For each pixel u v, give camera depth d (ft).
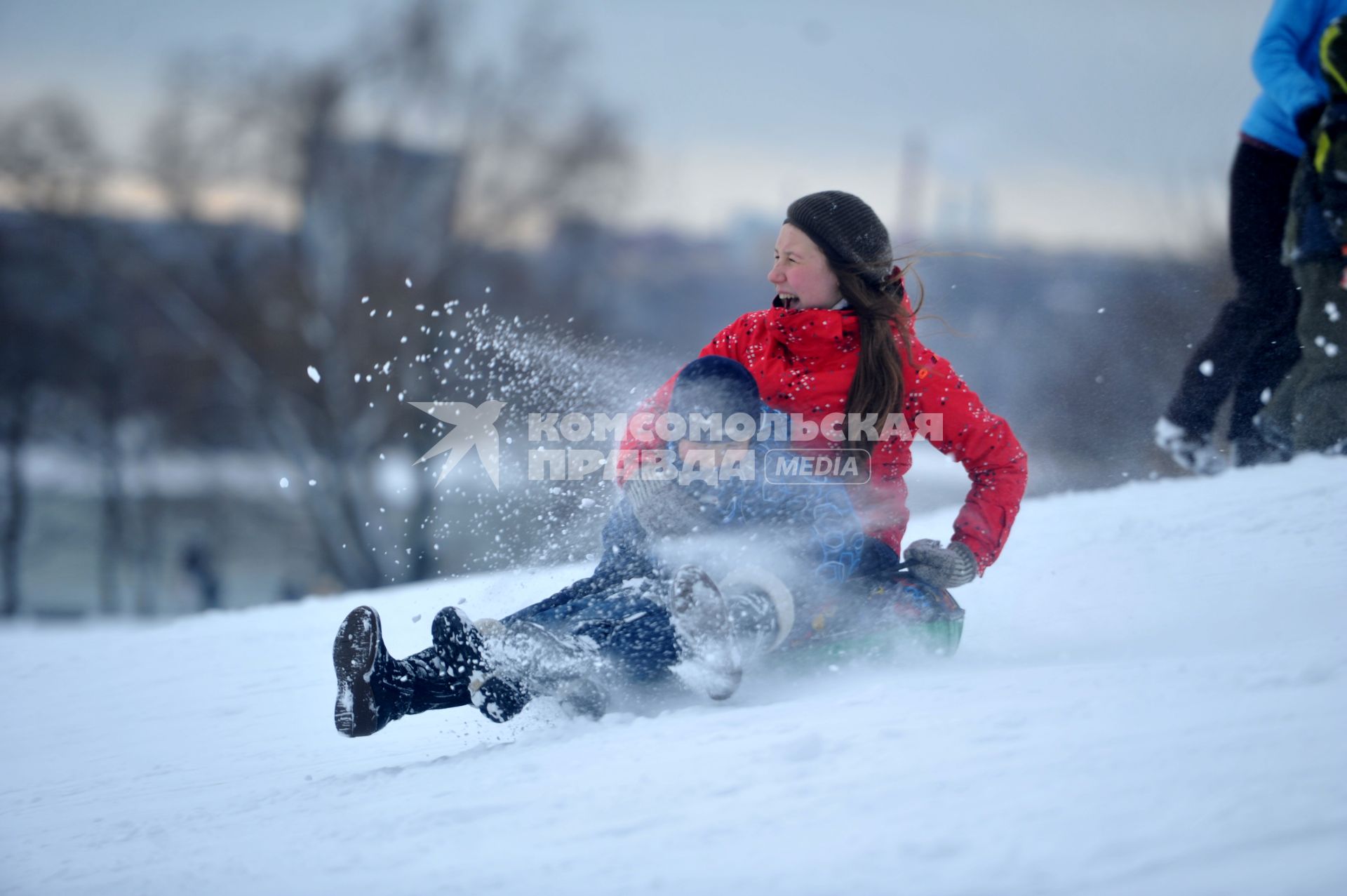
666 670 33.91
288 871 25.16
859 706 29.81
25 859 30.96
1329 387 64.13
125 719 52.29
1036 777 22.16
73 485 367.25
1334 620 36.94
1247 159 69.62
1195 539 52.29
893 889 18.88
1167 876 17.76
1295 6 66.85
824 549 35.55
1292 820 18.71
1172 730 23.49
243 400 314.35
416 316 294.05
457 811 26.63
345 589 294.25
